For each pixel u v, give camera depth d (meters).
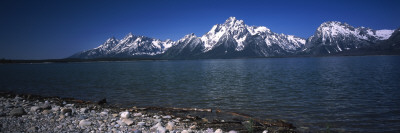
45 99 27.55
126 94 32.81
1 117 14.38
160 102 26.64
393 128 15.75
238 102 25.97
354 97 27.89
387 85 38.06
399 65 102.75
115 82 49.56
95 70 106.62
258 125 15.68
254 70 90.00
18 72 93.81
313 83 43.16
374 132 15.02
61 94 33.69
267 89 36.00
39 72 92.25
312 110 21.45
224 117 18.83
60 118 14.91
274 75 63.53
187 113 20.34
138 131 12.33
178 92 34.19
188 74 73.69
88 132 11.92
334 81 45.97
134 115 17.98
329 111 20.94
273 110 21.75
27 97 28.94
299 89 35.44
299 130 15.39
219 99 28.06
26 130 11.64
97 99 29.25
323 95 29.70
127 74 76.69
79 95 32.50
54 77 64.81
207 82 47.78
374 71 70.56
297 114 20.03
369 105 23.17
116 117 16.64
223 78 57.03
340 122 17.33
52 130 11.90
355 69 82.75
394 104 23.36
